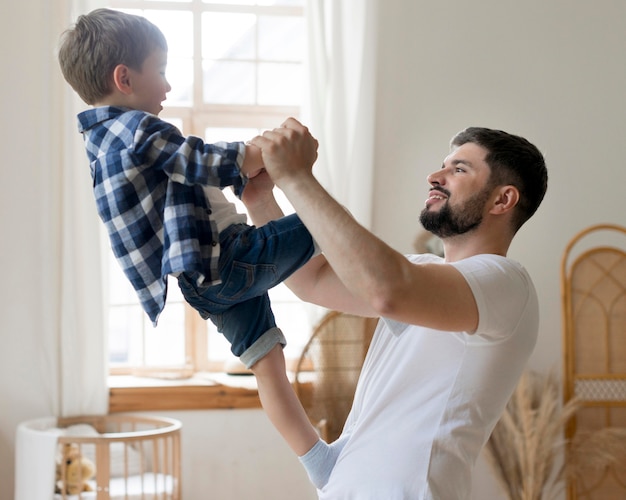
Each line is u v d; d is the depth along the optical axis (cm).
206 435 418
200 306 154
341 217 137
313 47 417
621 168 450
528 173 172
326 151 416
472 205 170
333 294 177
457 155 174
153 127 146
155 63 158
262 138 139
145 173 145
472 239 173
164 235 143
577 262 421
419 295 141
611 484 417
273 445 422
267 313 171
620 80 450
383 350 171
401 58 432
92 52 154
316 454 169
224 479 419
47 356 405
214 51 447
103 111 152
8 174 407
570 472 394
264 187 164
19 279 408
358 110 416
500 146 172
